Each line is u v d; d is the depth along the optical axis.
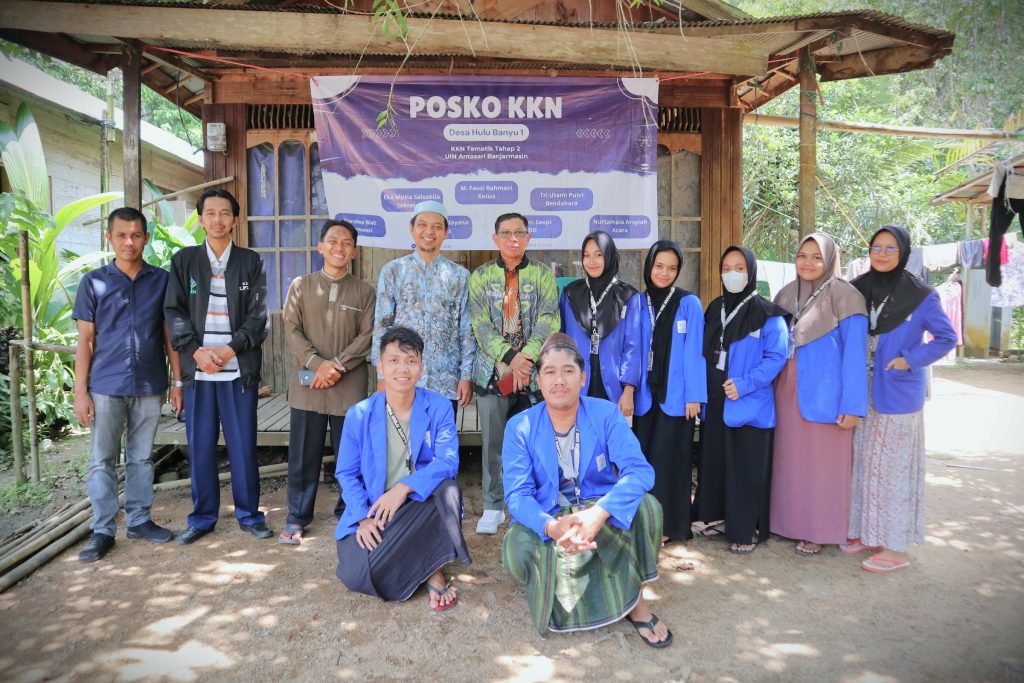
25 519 3.67
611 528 2.37
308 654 2.26
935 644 2.31
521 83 4.56
